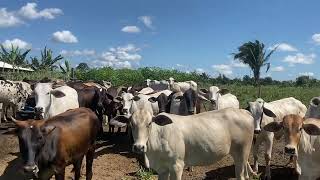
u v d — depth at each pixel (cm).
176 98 1220
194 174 1011
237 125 766
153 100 1280
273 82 7981
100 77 3819
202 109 1739
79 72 3928
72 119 755
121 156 1165
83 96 1346
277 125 739
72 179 907
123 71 3975
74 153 743
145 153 718
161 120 698
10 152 1138
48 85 1084
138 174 965
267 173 970
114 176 966
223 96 1424
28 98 1516
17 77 3022
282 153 1243
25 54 4112
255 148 1003
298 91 4391
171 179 738
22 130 643
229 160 1134
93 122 810
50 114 1066
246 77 7131
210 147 736
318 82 6844
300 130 703
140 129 689
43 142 657
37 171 649
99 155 1175
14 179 918
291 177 997
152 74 4003
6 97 1558
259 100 994
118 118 750
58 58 4594
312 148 720
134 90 1628
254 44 6181
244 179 797
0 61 4078
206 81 4859
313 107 978
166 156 723
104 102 1453
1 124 1595
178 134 726
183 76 4038
